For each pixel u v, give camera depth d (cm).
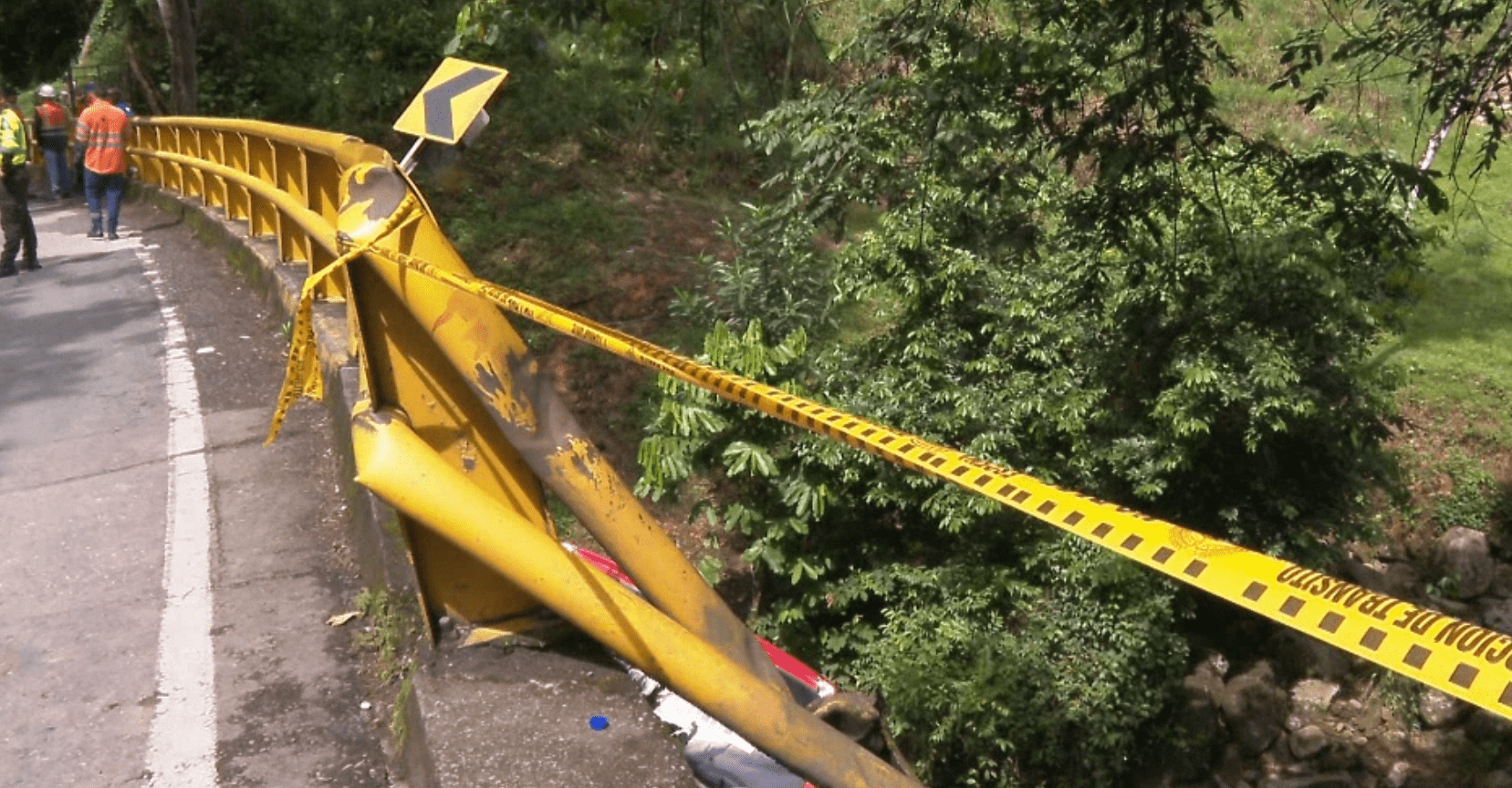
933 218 970
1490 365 1372
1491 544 1227
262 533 501
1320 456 995
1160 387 953
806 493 900
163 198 1568
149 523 521
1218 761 1012
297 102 1917
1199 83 669
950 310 987
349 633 412
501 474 334
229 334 859
